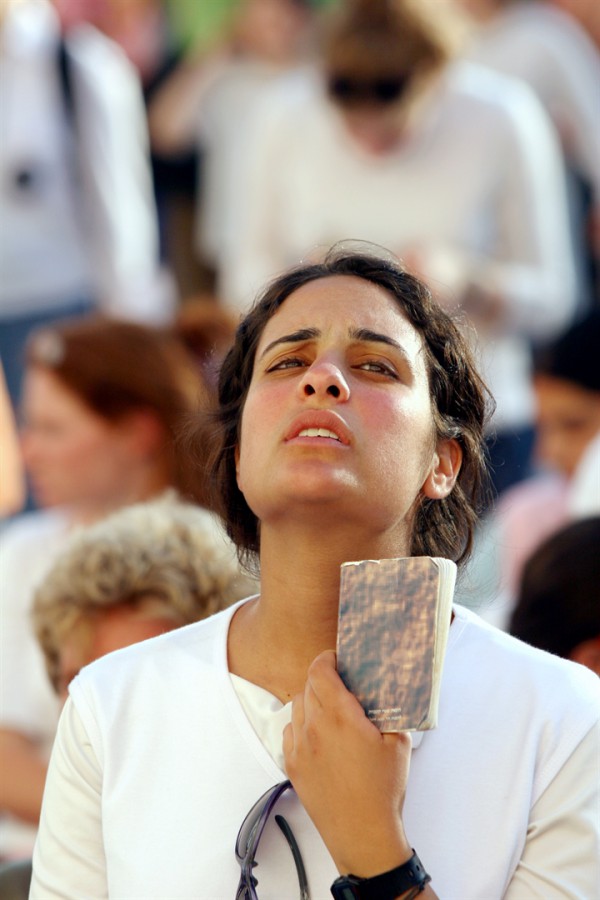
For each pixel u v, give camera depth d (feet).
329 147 49.01
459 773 18.84
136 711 20.01
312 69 56.65
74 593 25.99
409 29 46.44
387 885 17.25
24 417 48.67
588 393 41.57
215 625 20.79
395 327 20.16
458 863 18.38
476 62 58.03
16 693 32.09
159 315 57.41
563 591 28.22
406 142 48.08
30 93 52.54
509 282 47.62
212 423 22.27
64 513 35.19
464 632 20.17
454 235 48.08
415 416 19.47
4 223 52.37
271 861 18.67
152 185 62.59
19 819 31.30
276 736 19.17
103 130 53.78
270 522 19.21
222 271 61.26
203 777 19.24
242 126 62.18
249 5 62.95
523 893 18.53
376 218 48.47
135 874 18.93
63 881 19.77
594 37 61.67
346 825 17.42
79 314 53.62
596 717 19.29
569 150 58.65
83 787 19.97
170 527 26.89
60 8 64.44
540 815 18.88
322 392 18.89
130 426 34.83
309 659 19.63
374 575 17.98
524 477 47.85
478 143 48.06
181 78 63.10
